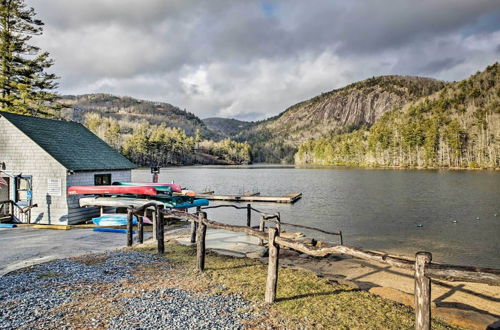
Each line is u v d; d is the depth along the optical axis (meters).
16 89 34.31
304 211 29.36
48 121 22.23
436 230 20.95
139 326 5.32
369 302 6.61
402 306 6.60
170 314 5.82
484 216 25.86
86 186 18.69
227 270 8.82
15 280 7.91
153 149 142.00
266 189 50.75
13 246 12.63
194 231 12.96
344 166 152.12
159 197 18.73
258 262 9.84
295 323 5.51
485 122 119.19
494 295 8.58
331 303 6.49
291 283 7.78
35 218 18.58
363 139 164.25
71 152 20.12
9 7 32.81
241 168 139.62
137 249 11.57
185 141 174.75
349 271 10.48
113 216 17.94
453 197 37.44
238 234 15.02
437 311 7.08
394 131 140.00
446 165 114.25
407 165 125.69
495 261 14.50
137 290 7.14
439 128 122.88
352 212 28.42
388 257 4.96
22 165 18.77
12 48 33.31
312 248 6.03
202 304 6.32
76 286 7.41
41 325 5.34
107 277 8.12
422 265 4.36
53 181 18.30
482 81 195.88
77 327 5.27
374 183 58.19
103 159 22.02
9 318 5.62
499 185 50.31
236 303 6.39
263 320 5.61
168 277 8.15
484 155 106.88
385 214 27.25
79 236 14.84
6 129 19.02
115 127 140.50
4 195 19.17
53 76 36.41
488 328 6.19
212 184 59.69
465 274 4.06
